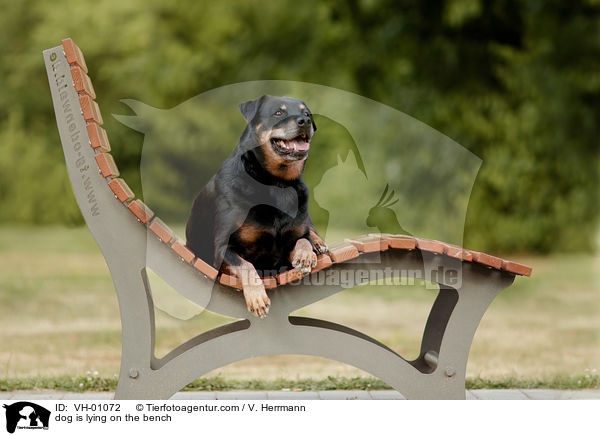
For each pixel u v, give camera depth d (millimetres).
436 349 4949
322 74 18516
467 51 17391
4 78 23688
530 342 8383
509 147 17266
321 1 18984
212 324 9117
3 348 7535
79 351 7445
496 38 17422
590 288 13047
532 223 17297
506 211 17484
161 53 21469
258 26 20562
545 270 15477
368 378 6355
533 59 17344
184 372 4391
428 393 4551
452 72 17391
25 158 22641
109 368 6672
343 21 18812
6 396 5641
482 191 17000
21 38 24031
